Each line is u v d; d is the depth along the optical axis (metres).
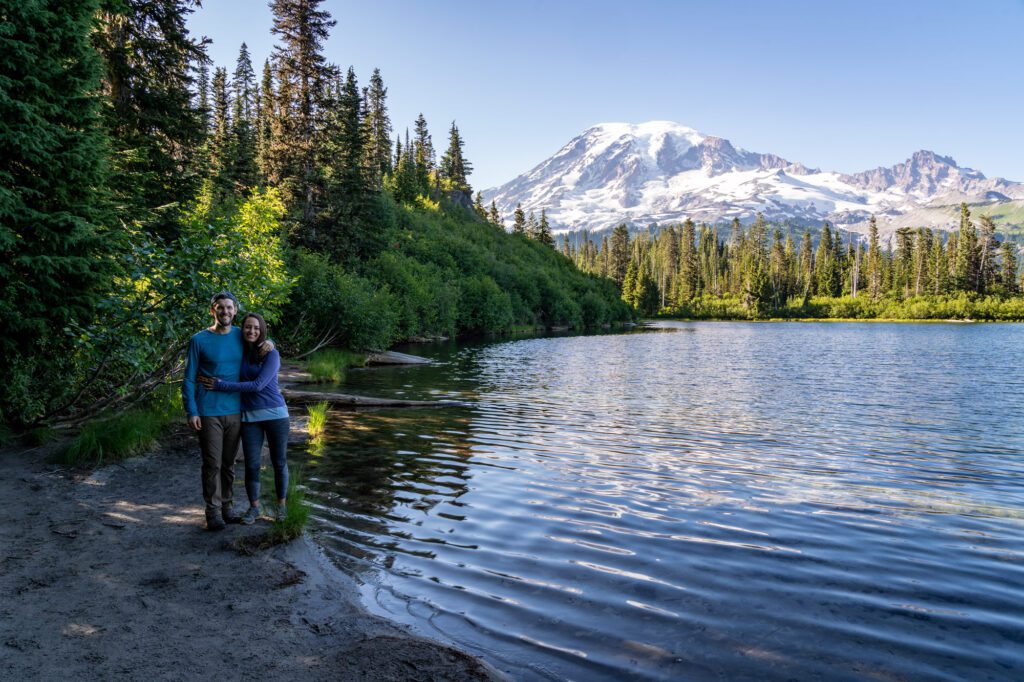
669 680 3.36
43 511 5.83
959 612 4.24
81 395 9.43
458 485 7.52
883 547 5.54
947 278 118.38
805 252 163.75
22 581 4.28
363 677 3.25
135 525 5.57
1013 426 12.41
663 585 4.65
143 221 14.20
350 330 27.20
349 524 5.99
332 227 38.66
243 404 5.75
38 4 8.12
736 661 3.57
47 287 8.23
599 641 3.80
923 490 7.59
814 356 33.12
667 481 7.89
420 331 45.62
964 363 28.59
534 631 3.92
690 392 17.58
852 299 129.00
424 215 89.81
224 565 4.75
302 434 10.46
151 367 9.62
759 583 4.71
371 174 61.88
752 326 94.62
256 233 19.14
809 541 5.68
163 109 17.73
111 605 4.00
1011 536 5.88
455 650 3.58
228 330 5.70
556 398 15.99
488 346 40.81
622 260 164.62
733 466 8.83
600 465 8.75
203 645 3.54
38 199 8.28
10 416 8.66
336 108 40.47
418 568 4.93
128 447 7.98
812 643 3.79
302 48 36.56
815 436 11.23
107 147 9.23
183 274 9.93
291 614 4.00
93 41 15.58
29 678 3.08
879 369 25.53
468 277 64.31
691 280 155.38
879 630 3.96
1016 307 104.19
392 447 9.65
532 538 5.67
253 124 79.31
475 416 12.94
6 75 7.99
